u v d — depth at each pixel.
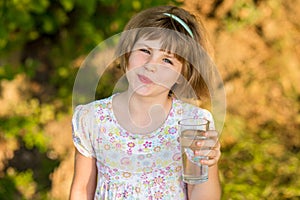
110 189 2.43
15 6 4.41
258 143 5.06
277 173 4.52
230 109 5.56
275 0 5.67
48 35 5.11
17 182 4.71
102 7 4.66
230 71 5.65
